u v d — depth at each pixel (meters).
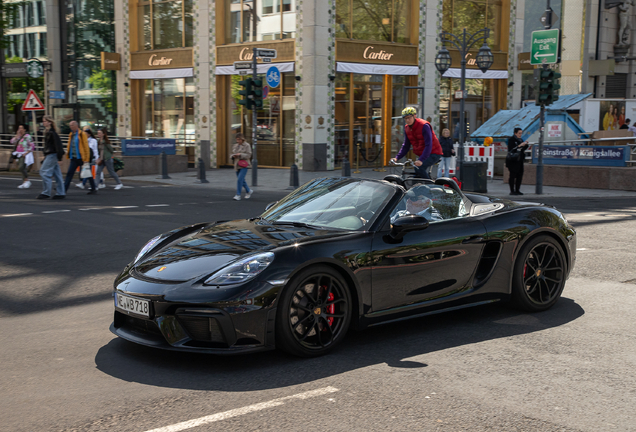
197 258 4.40
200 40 25.86
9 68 32.78
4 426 3.24
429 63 25.89
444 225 5.06
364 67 23.88
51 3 30.41
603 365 4.19
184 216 11.54
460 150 18.70
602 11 34.62
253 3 24.38
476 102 28.27
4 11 27.61
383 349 4.55
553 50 16.14
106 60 27.70
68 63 30.78
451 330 5.03
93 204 13.38
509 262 5.36
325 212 5.06
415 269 4.80
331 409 3.45
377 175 21.44
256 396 3.64
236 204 13.64
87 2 29.45
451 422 3.29
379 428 3.21
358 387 3.79
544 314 5.50
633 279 6.77
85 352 4.46
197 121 26.42
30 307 5.73
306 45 22.73
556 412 3.42
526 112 23.00
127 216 11.48
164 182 19.38
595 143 23.14
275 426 3.23
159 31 27.50
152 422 3.28
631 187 17.69
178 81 27.02
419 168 9.91
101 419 3.32
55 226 10.30
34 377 3.97
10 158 21.91
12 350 4.51
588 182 18.58
